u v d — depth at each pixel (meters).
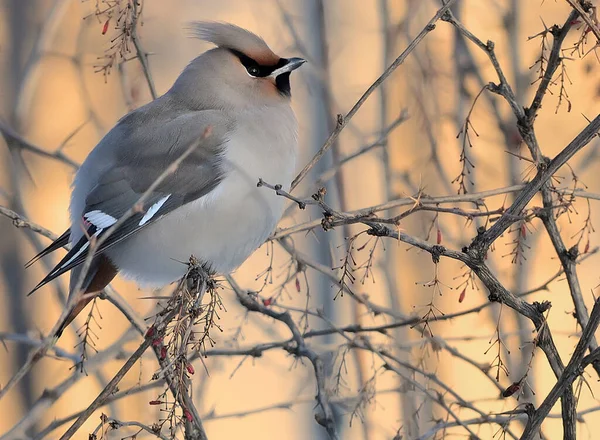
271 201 9.50
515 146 10.54
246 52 9.86
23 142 10.31
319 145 13.43
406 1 11.64
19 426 8.77
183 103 9.73
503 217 7.30
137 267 9.38
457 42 11.16
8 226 15.64
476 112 11.61
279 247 16.00
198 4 19.08
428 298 11.90
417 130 11.88
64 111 16.09
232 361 15.43
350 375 10.95
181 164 9.29
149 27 18.75
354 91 13.81
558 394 7.11
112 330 13.45
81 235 8.98
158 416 10.12
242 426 16.28
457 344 14.12
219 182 9.30
